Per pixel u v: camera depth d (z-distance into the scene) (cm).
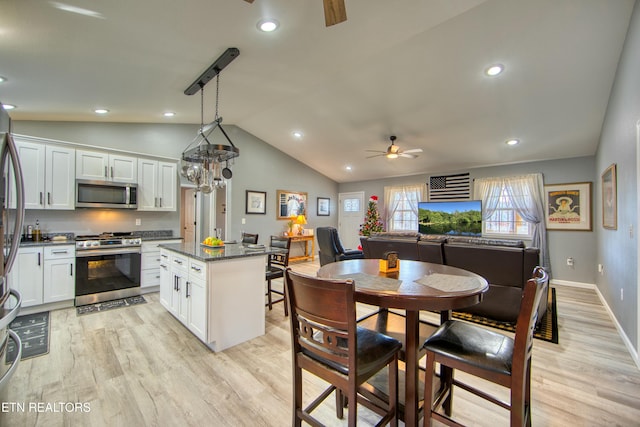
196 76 311
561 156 512
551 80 336
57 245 348
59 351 248
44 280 340
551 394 194
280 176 695
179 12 200
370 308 366
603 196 388
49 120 384
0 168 126
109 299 386
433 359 139
